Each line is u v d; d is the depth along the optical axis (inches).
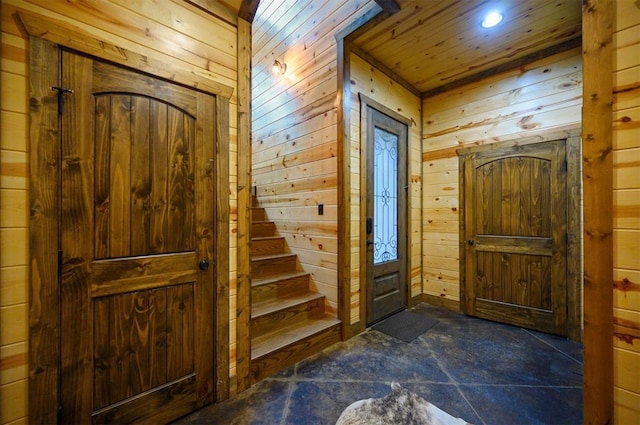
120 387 55.1
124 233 55.8
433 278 138.2
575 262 98.6
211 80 67.8
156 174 59.9
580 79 98.2
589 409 43.1
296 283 112.2
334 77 105.0
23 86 45.5
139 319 57.6
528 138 109.0
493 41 102.6
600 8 42.5
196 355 65.3
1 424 43.5
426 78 129.2
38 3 47.3
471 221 124.3
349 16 99.3
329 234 107.7
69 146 49.6
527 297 109.3
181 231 63.4
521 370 79.8
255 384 75.0
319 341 92.5
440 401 66.9
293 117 125.9
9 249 44.4
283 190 132.1
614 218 41.4
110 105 54.0
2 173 43.8
